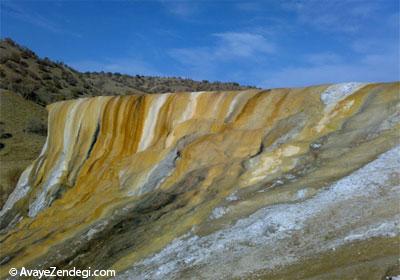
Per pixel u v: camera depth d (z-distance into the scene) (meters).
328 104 20.55
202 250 13.74
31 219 25.70
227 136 21.91
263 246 12.81
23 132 40.31
